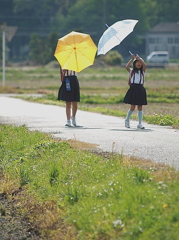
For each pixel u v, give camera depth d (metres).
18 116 46.12
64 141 30.69
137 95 36.59
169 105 67.75
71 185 22.03
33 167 26.12
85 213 18.86
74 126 38.44
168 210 16.92
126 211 17.47
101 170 22.89
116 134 33.72
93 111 52.88
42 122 41.41
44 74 170.75
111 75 166.38
